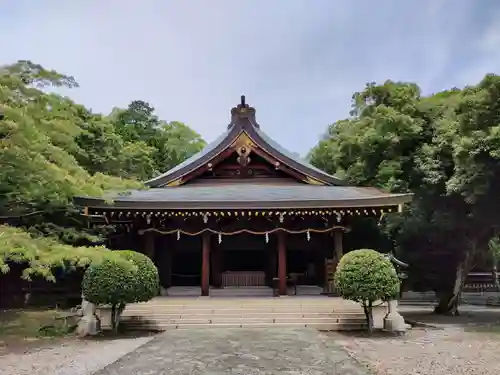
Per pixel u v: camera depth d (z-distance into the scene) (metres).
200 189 19.55
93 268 12.27
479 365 8.49
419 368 8.20
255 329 12.75
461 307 25.62
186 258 20.41
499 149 13.30
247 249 20.30
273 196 17.53
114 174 25.08
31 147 10.44
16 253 10.04
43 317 16.75
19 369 8.29
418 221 18.52
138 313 14.13
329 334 12.57
